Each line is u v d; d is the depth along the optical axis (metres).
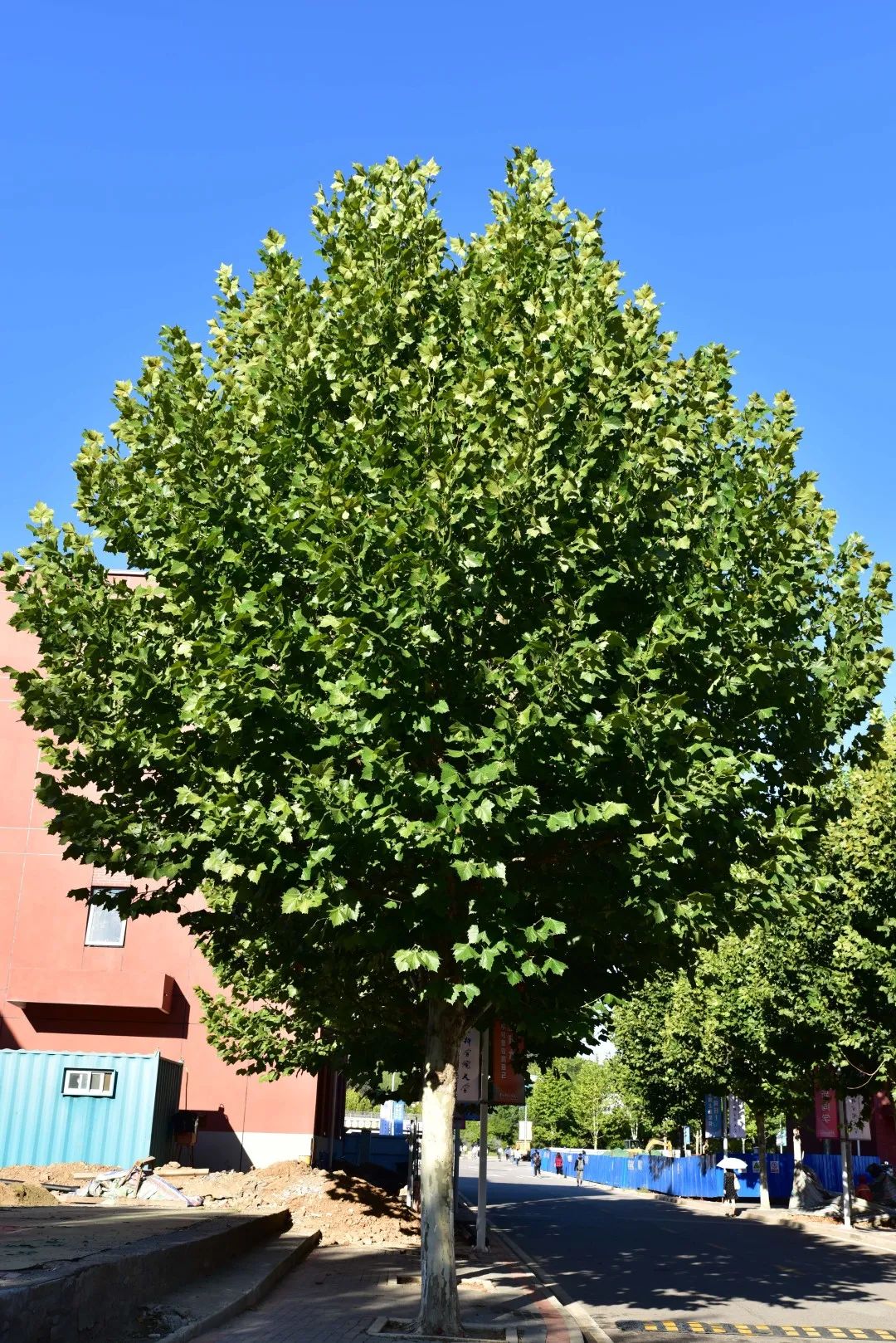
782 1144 56.34
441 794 9.12
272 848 9.67
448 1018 11.55
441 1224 10.84
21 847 24.69
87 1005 23.69
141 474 11.28
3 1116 21.02
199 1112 22.86
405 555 9.34
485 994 10.83
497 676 9.49
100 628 11.09
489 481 9.65
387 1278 14.10
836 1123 30.41
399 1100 18.33
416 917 10.02
